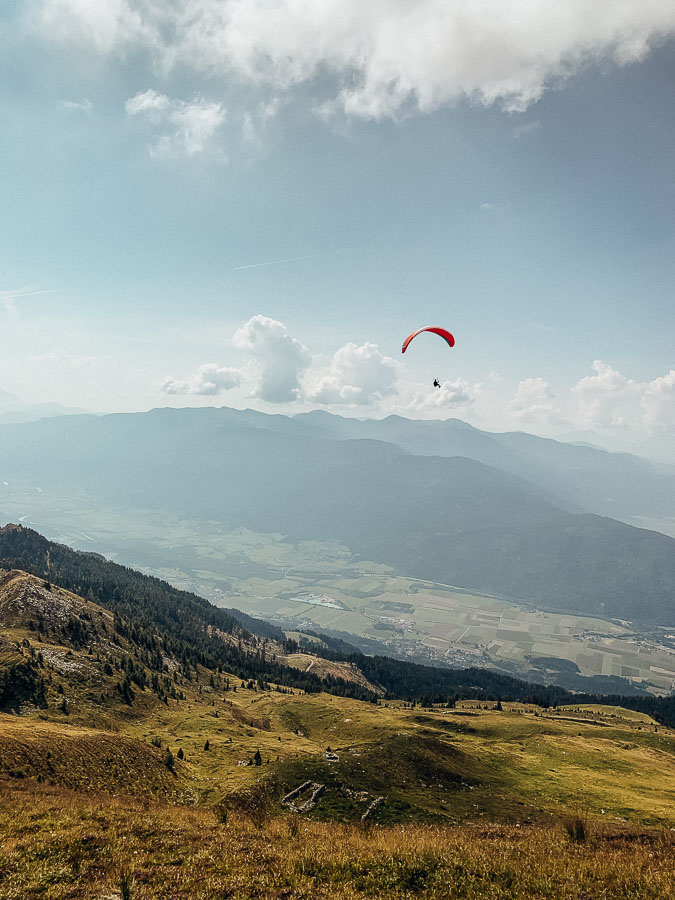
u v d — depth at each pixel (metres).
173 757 69.56
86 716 100.25
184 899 19.70
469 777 75.75
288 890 20.75
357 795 59.47
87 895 19.78
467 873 22.86
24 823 26.69
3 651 110.94
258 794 57.59
